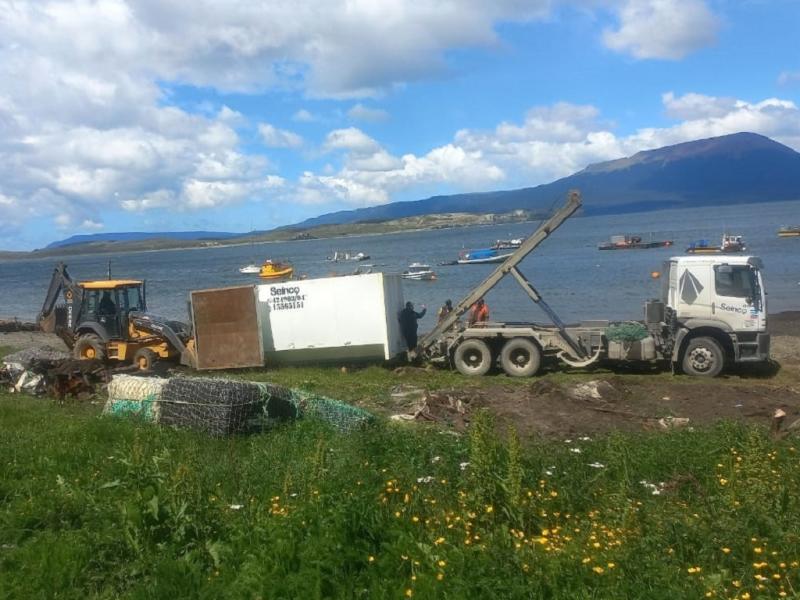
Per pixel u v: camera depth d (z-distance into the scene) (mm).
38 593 5438
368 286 21969
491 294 47531
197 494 6707
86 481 8164
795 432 10359
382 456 8617
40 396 16969
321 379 19969
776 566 5285
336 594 5086
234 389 11516
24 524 6859
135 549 6059
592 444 9625
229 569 5555
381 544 5590
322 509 5918
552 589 4926
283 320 22375
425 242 161125
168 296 61688
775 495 6586
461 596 4758
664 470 8406
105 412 12734
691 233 112938
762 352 18969
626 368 20859
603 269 62500
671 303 19766
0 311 57719
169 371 22125
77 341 22766
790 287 43938
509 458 7168
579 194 20594
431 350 21844
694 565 5512
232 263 127188
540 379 18719
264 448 9961
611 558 5316
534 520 6469
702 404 15188
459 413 13602
